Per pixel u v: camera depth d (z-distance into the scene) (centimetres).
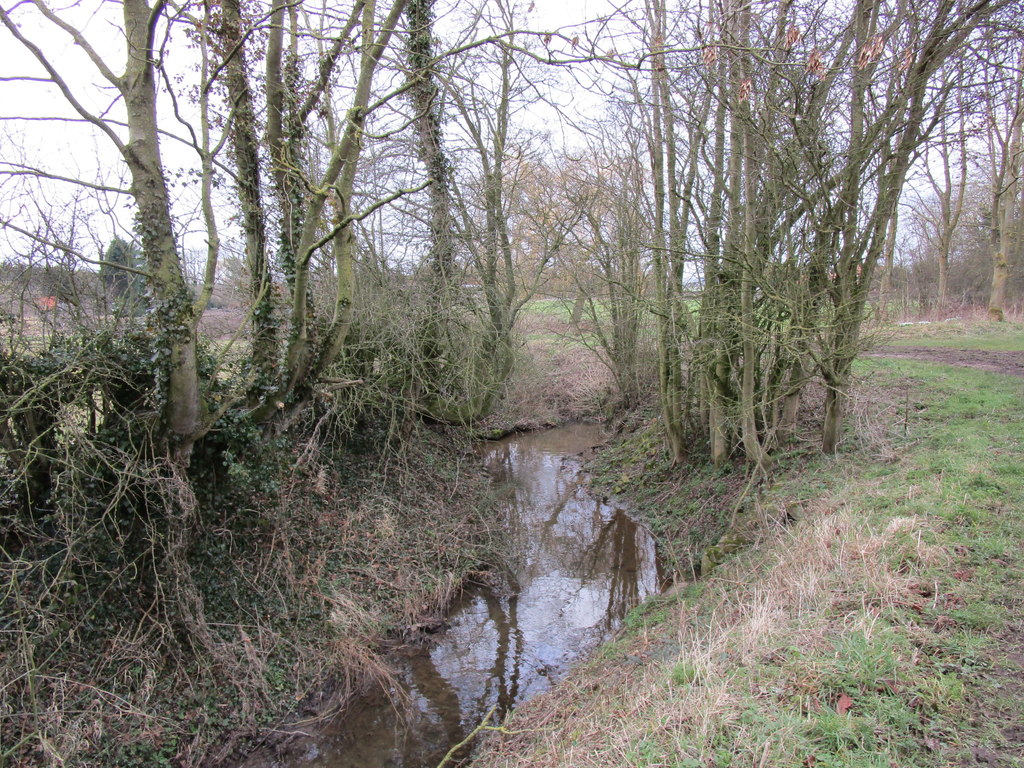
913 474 843
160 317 725
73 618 728
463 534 1270
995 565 588
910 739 404
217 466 908
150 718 702
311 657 863
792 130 969
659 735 461
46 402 745
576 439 2219
